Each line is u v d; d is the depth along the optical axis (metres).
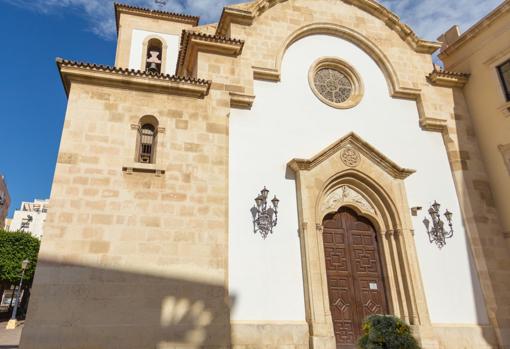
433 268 12.64
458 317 12.19
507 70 14.66
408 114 14.98
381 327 8.48
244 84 13.01
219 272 10.32
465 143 14.97
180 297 9.80
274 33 14.32
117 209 10.19
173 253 10.18
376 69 15.45
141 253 9.94
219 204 11.07
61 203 9.81
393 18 16.06
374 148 13.23
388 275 12.31
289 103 13.54
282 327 10.45
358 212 13.09
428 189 13.88
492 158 14.52
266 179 12.14
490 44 15.28
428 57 16.30
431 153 14.56
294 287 11.09
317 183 12.34
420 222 13.23
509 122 14.10
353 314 11.74
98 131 10.86
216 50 13.13
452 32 17.53
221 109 12.30
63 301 9.00
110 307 9.25
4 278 34.97
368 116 14.39
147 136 11.66
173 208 10.64
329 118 13.81
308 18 15.12
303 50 14.72
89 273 9.39
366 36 15.61
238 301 10.47
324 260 11.67
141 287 9.62
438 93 15.61
